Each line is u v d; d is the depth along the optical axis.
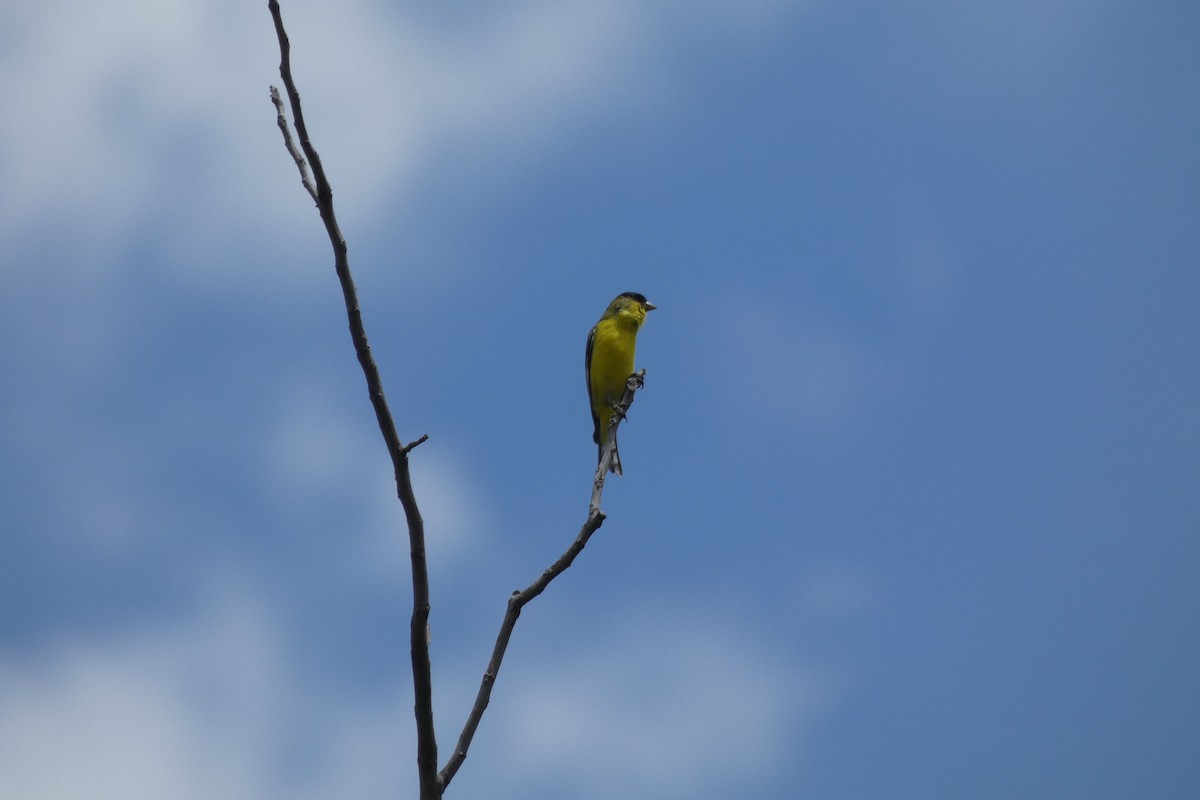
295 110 8.10
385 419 8.22
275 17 8.08
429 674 8.36
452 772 8.44
